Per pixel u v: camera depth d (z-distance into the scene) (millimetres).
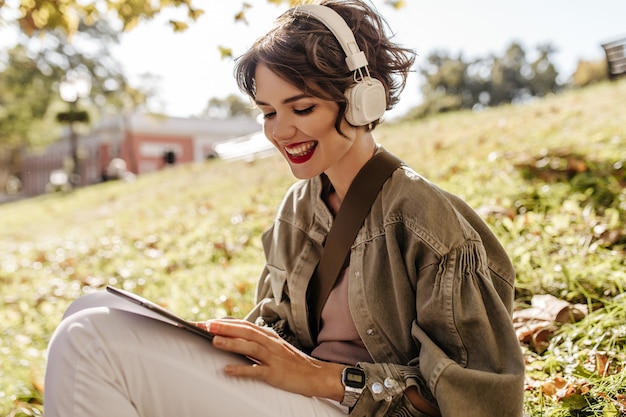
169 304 4207
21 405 2900
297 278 1858
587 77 31047
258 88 1648
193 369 1462
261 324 2004
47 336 4094
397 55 1753
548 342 2822
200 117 47906
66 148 55594
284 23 1636
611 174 4996
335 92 1601
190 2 3855
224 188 10219
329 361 1773
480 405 1498
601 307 3084
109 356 1414
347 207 1745
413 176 1686
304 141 1656
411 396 1599
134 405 1444
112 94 35094
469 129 9570
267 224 6367
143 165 46469
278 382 1525
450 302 1568
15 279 6332
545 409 2264
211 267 5312
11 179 62469
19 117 37062
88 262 6648
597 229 3873
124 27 4664
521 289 3391
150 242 6906
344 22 1623
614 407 2189
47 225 12070
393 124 13641
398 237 1662
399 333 1681
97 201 14414
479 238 1646
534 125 8266
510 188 5086
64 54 33594
